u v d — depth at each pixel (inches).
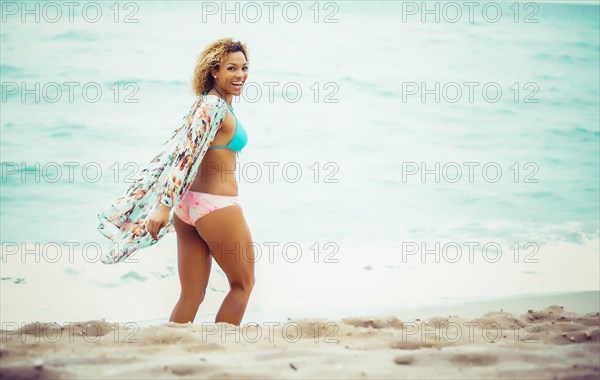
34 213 476.7
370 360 190.5
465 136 633.6
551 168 582.9
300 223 473.4
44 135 581.0
